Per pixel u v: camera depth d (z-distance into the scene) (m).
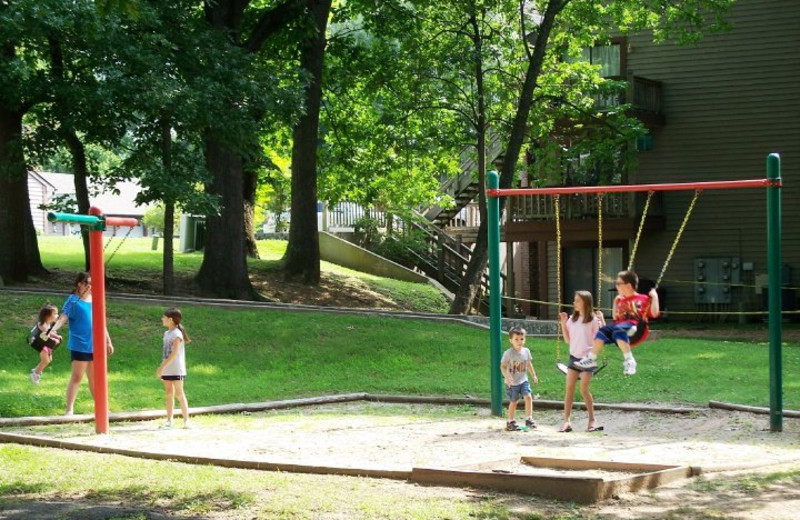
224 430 12.70
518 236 31.92
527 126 30.86
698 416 14.15
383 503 7.64
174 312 13.14
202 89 22.80
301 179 31.80
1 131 23.39
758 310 31.73
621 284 12.52
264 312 22.50
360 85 33.25
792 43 31.64
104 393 12.38
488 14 30.59
